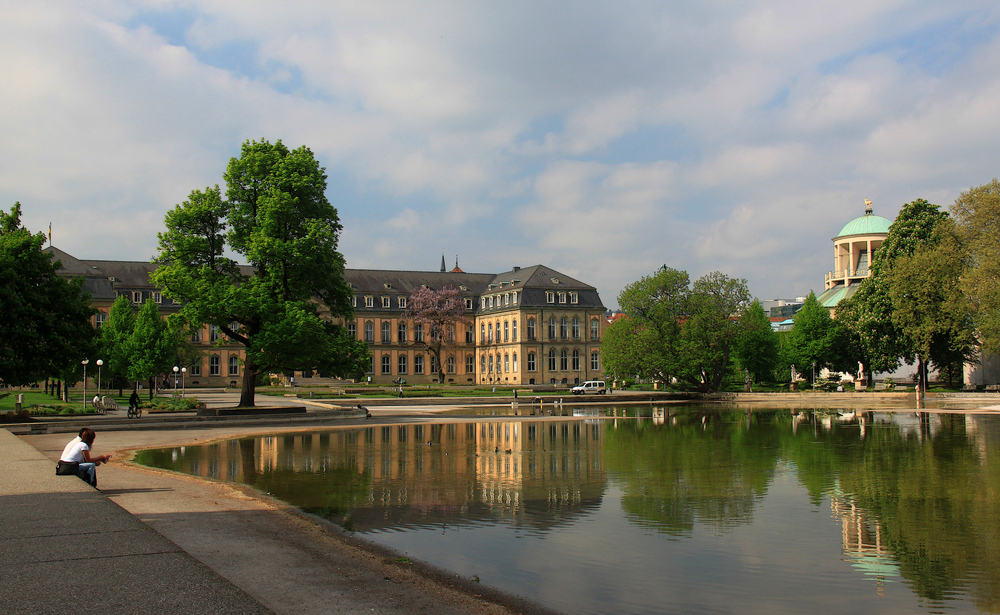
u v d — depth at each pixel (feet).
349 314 170.50
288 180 154.40
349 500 61.93
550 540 48.42
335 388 315.99
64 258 353.10
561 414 184.24
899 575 41.32
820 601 37.11
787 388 309.83
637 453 96.63
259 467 82.17
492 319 421.59
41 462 67.77
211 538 45.27
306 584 36.06
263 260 151.64
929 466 83.10
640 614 34.73
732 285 267.80
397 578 38.22
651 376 280.51
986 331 196.13
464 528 51.70
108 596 27.12
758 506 60.08
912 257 227.61
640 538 49.11
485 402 241.35
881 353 249.96
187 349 331.77
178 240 154.92
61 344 140.46
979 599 37.47
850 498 63.41
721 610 35.58
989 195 200.95
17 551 33.76
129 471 75.41
